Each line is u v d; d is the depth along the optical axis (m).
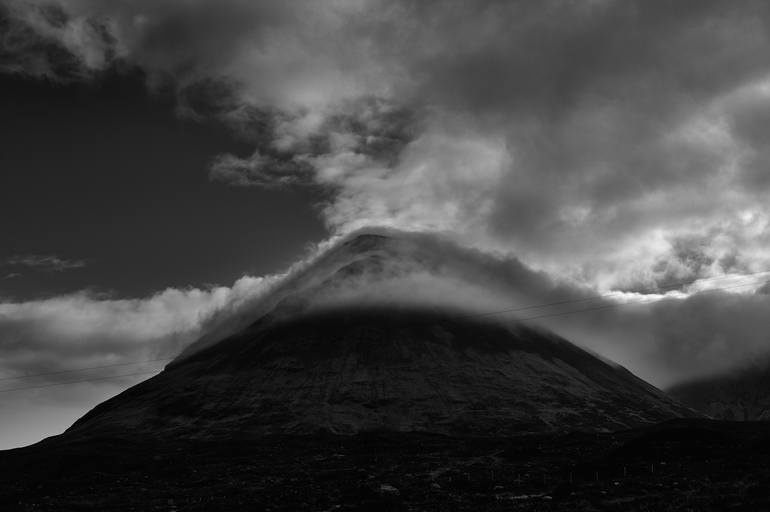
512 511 113.31
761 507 102.50
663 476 135.62
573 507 113.12
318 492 143.50
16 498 159.75
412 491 140.62
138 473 185.25
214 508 131.25
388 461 186.00
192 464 194.38
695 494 116.38
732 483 123.50
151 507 136.88
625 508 109.50
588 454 176.88
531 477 152.00
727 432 172.12
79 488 167.75
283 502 134.00
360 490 140.25
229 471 179.62
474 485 145.50
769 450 148.88
